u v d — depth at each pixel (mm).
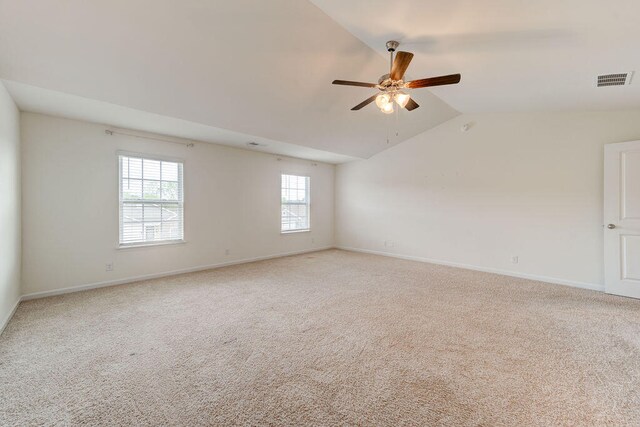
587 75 2902
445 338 2574
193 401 1749
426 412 1669
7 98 2846
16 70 2561
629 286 3697
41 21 2164
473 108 4746
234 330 2715
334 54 3051
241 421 1594
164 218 4680
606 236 3871
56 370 2055
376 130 5398
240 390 1853
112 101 3205
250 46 2777
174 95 3309
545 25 2154
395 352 2332
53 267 3646
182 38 2547
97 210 3975
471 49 2682
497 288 4090
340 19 2473
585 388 1890
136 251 4348
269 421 1595
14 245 3105
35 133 3502
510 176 4805
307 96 3846
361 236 7121
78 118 3738
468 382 1949
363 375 2021
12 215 3025
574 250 4246
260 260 6039
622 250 3748
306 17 2465
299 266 5473
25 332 2631
